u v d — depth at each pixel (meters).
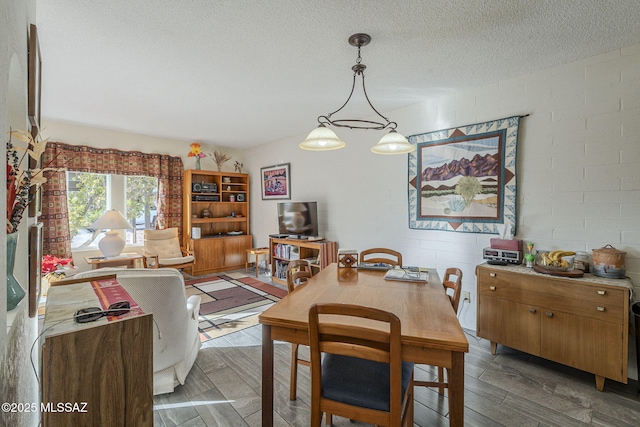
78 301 1.17
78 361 0.91
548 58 2.40
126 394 0.99
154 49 2.25
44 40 2.11
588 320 2.08
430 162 3.32
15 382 1.08
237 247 5.83
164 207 5.16
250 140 5.46
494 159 2.85
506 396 2.01
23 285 1.43
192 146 5.35
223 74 2.68
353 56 2.36
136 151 4.88
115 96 3.20
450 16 1.87
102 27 1.97
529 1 1.72
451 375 1.22
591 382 2.16
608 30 2.01
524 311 2.37
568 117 2.47
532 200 2.66
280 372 2.30
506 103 2.79
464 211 3.06
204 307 3.69
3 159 0.83
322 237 4.58
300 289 1.88
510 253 2.60
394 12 1.82
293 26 1.97
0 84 0.79
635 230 2.20
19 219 1.11
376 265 2.51
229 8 1.79
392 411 1.19
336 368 1.45
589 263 2.33
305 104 3.47
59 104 3.44
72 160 4.29
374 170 3.91
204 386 2.10
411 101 3.38
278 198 5.46
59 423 0.89
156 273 1.87
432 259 3.35
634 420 1.78
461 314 3.12
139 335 1.01
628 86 2.21
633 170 2.20
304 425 1.75
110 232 4.24
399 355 1.16
